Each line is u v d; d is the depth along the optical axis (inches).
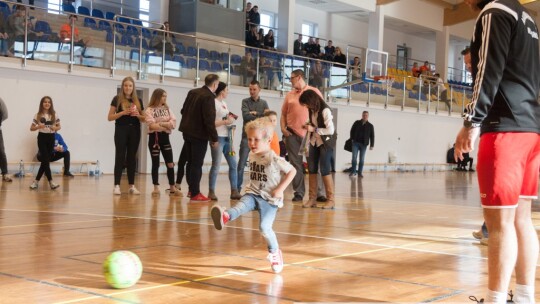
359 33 1136.2
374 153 901.8
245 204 168.2
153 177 386.6
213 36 764.6
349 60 952.9
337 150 839.7
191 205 329.4
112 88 602.5
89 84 585.0
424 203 405.7
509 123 121.2
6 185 435.2
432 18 1101.7
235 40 791.1
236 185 376.8
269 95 722.8
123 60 599.2
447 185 622.5
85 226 241.1
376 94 885.8
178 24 762.2
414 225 280.5
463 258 196.4
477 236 235.5
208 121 343.9
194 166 350.6
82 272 158.6
